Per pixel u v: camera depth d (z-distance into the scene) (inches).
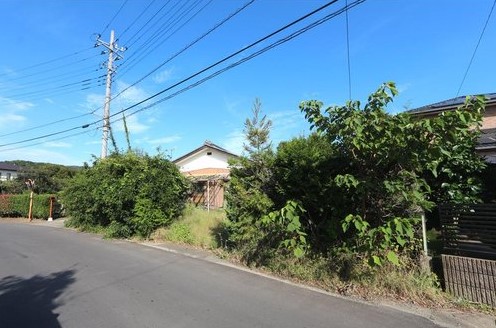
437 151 219.6
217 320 209.3
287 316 214.7
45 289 274.8
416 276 245.0
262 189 340.2
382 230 225.0
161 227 552.4
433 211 307.4
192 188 665.0
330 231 286.8
